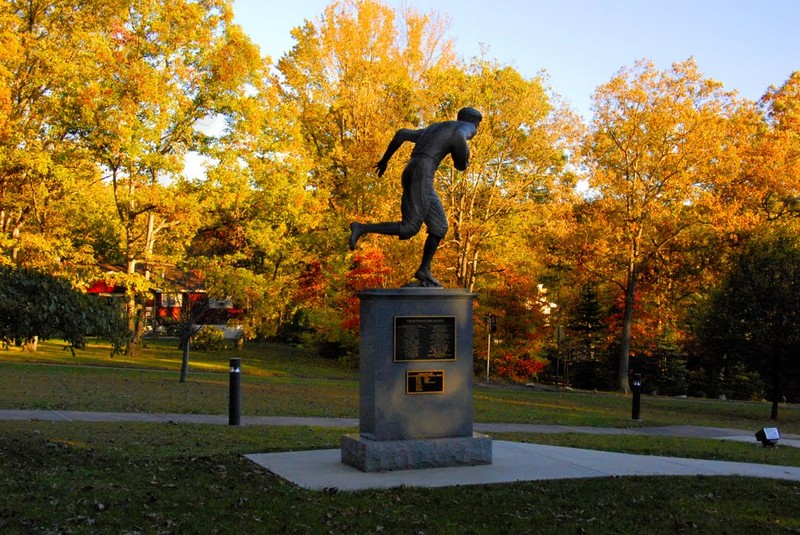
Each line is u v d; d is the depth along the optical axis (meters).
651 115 33.69
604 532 7.50
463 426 10.41
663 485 9.81
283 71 44.09
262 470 9.83
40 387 19.98
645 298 39.81
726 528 7.85
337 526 7.32
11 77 29.09
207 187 33.19
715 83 33.62
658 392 40.44
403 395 10.05
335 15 42.81
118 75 30.88
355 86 41.19
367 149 35.75
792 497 9.49
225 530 7.03
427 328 10.20
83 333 9.81
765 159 34.09
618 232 34.91
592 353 44.25
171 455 10.72
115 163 31.83
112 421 14.76
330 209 42.94
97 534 6.71
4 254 30.05
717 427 21.03
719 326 26.83
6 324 9.33
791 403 35.59
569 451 12.09
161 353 37.09
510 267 37.59
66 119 30.39
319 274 39.81
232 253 41.59
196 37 32.66
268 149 36.62
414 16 41.47
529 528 7.51
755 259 26.97
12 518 6.98
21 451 10.32
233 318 39.88
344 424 16.48
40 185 31.44
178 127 32.75
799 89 38.31
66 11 31.16
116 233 37.12
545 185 34.47
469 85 33.16
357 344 36.75
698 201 33.66
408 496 8.54
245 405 19.30
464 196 33.81
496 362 37.94
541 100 33.53
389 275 33.34
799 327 24.80
